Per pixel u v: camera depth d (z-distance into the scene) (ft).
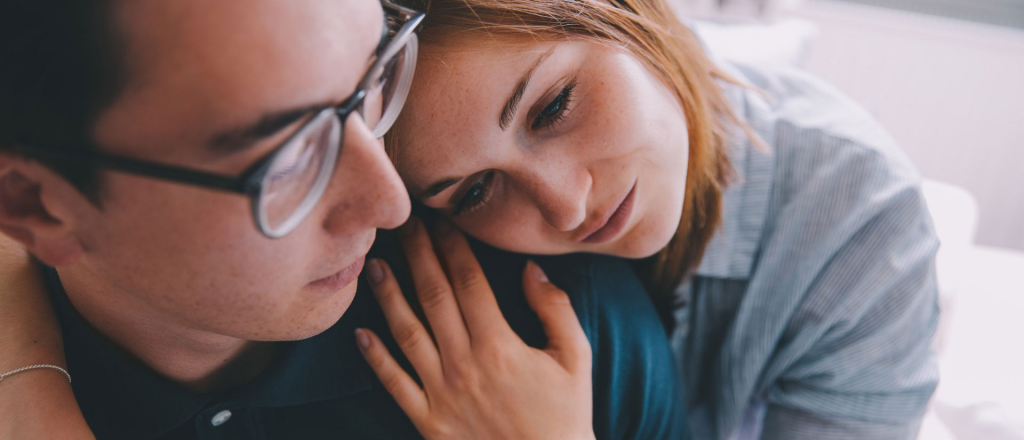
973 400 3.92
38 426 1.71
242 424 1.98
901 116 7.50
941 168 7.65
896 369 3.02
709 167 2.54
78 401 1.93
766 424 3.46
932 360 3.13
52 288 1.93
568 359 2.21
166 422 1.91
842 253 2.98
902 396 3.07
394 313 2.21
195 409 1.90
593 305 2.43
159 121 1.20
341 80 1.30
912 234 2.94
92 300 1.80
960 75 7.22
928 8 7.55
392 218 1.49
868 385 3.04
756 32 5.23
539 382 2.14
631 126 1.95
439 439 2.16
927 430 3.79
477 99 1.73
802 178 3.03
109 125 1.21
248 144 1.24
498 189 2.07
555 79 1.83
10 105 1.21
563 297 2.33
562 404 2.13
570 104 1.89
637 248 2.33
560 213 1.97
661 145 2.08
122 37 1.14
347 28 1.29
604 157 1.96
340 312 1.75
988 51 7.08
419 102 1.75
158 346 1.86
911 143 7.60
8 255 2.05
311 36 1.22
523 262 2.51
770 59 4.93
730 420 3.38
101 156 1.24
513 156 1.88
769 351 3.16
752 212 3.01
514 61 1.73
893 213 2.93
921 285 2.93
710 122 2.48
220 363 2.00
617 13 1.95
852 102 3.41
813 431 3.24
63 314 1.90
